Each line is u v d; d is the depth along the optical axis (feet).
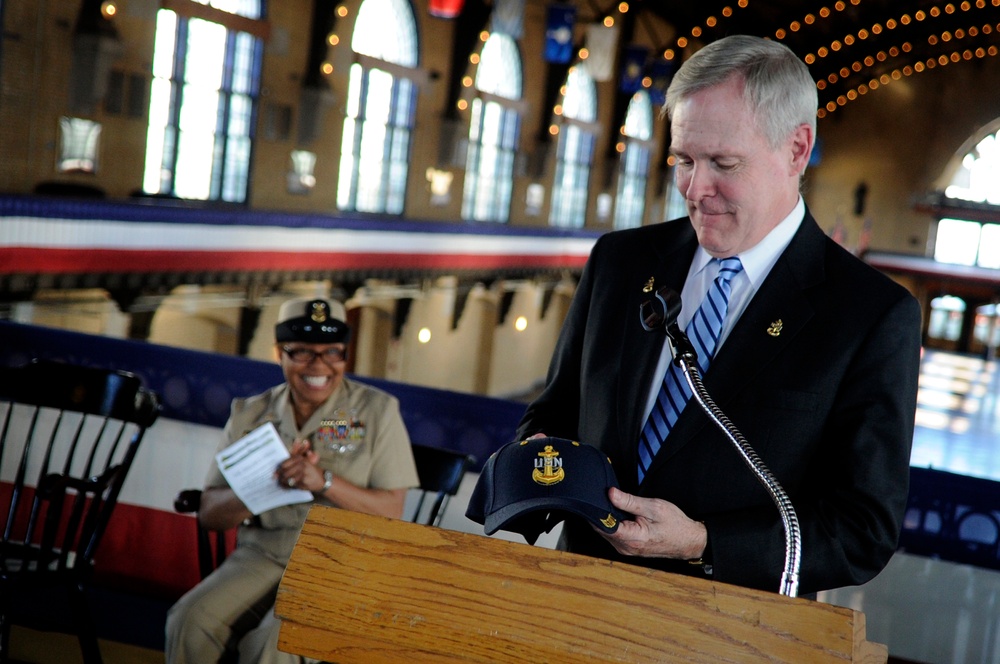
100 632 12.19
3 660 9.50
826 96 95.76
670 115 5.22
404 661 4.19
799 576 4.94
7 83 31.27
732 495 5.17
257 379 12.17
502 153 67.72
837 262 5.38
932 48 93.61
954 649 10.36
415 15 53.42
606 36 63.21
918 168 96.22
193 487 12.34
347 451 9.85
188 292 38.24
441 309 62.64
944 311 93.35
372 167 53.21
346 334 9.99
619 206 88.28
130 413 10.34
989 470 41.73
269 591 9.44
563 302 79.87
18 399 10.75
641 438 5.48
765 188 5.05
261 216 38.40
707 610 4.01
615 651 4.02
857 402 5.09
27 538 10.22
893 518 5.03
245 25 40.09
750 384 5.21
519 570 4.17
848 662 3.86
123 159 36.50
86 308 33.45
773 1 82.79
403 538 4.30
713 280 5.52
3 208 26.91
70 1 33.06
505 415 11.57
